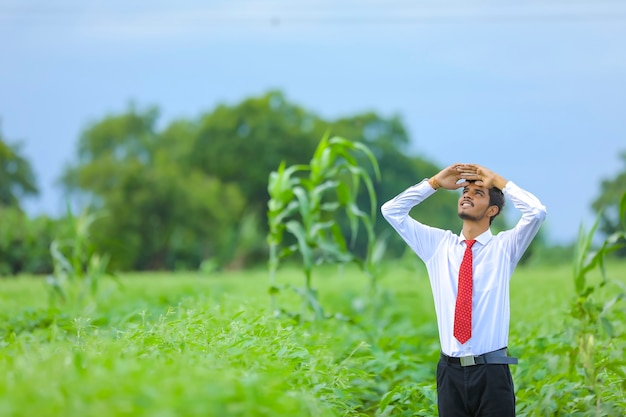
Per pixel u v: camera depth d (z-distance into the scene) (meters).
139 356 5.14
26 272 26.86
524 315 11.44
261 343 6.20
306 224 10.28
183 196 53.62
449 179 5.88
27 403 3.72
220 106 65.44
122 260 51.28
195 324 6.20
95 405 3.66
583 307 7.59
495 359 5.46
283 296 11.84
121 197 53.25
